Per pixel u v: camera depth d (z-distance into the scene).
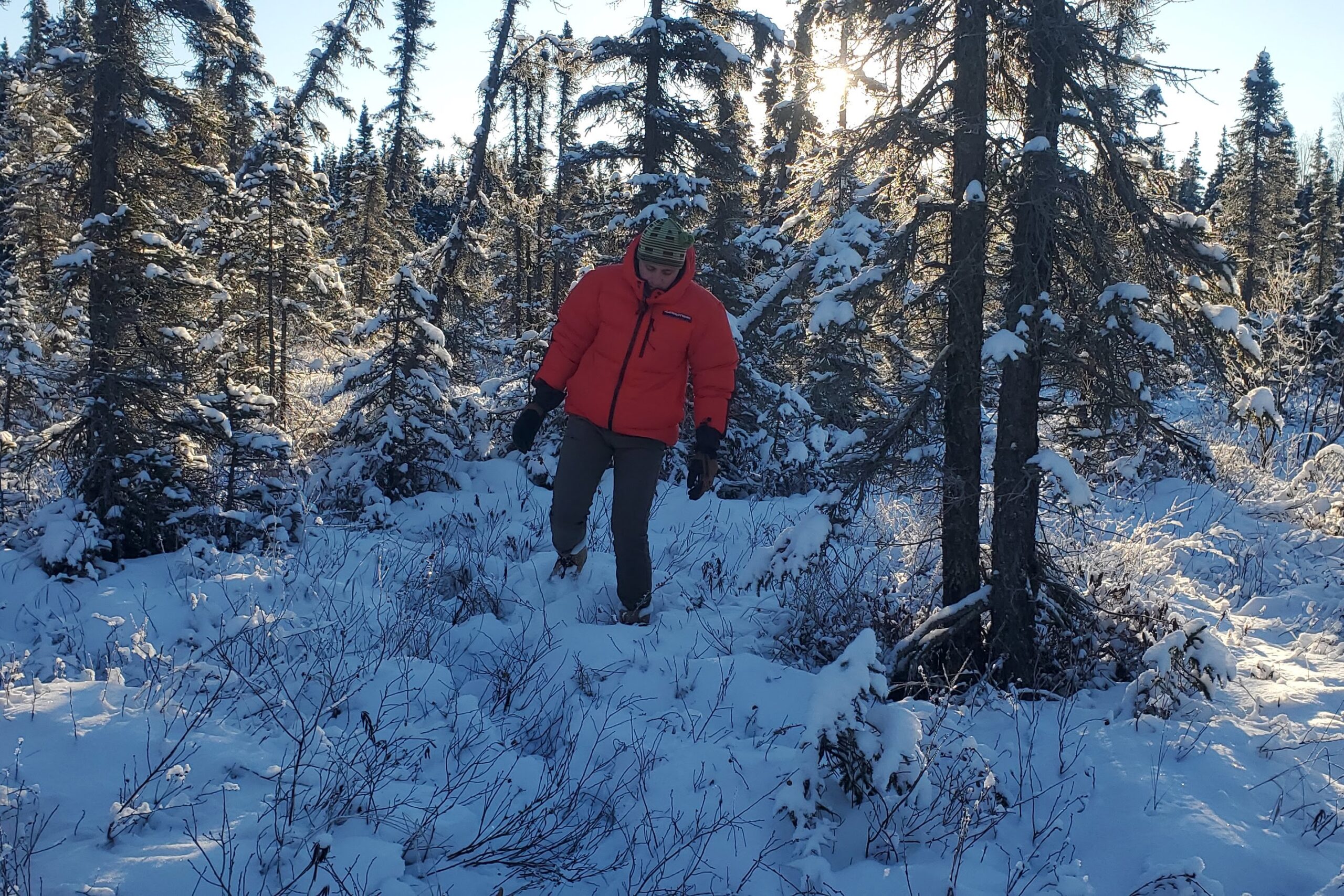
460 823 2.72
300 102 20.89
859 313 4.55
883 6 4.63
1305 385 14.74
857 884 2.63
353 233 25.00
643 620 4.77
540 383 4.62
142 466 5.41
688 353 4.49
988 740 3.65
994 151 4.43
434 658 4.16
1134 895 2.57
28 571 4.67
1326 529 8.24
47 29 5.78
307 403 13.09
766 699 3.94
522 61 13.23
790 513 8.45
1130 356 4.23
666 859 2.61
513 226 22.52
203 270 6.09
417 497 7.83
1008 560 4.35
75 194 5.69
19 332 7.25
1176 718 3.76
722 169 11.72
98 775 2.62
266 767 2.80
